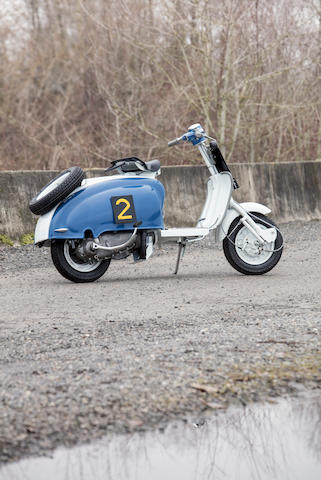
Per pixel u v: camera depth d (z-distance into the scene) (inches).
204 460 127.0
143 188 346.3
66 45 999.0
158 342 208.7
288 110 886.4
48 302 294.4
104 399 156.2
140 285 339.0
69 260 345.1
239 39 853.8
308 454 129.9
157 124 872.9
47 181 538.3
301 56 890.7
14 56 1007.0
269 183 693.3
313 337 210.5
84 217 336.5
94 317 257.1
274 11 874.8
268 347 198.7
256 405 154.7
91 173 569.3
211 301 291.1
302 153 930.1
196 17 802.2
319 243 513.0
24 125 917.2
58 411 149.3
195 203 616.4
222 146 839.1
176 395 159.5
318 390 163.8
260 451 130.3
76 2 983.6
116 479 119.3
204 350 196.2
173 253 470.6
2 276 382.6
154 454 130.0
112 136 901.8
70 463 126.1
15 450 130.8
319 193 737.0
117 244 341.7
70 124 932.0
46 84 998.4
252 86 834.2
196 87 811.4
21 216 516.1
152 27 823.1
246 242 364.5
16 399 156.0
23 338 220.2
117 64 912.3
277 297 298.4
